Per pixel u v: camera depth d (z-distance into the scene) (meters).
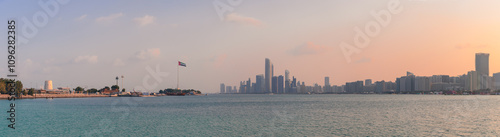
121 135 54.69
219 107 139.25
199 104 175.25
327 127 62.94
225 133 56.09
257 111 109.56
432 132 56.84
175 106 149.88
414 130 59.06
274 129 60.53
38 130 60.59
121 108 129.62
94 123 71.25
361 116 86.56
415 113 96.69
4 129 62.22
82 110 116.69
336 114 93.62
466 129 60.41
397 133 55.53
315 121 73.62
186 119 79.81
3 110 113.06
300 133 55.84
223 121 74.56
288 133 55.88
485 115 89.31
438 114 93.00
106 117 85.94
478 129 60.50
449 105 147.88
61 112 106.00
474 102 188.50
